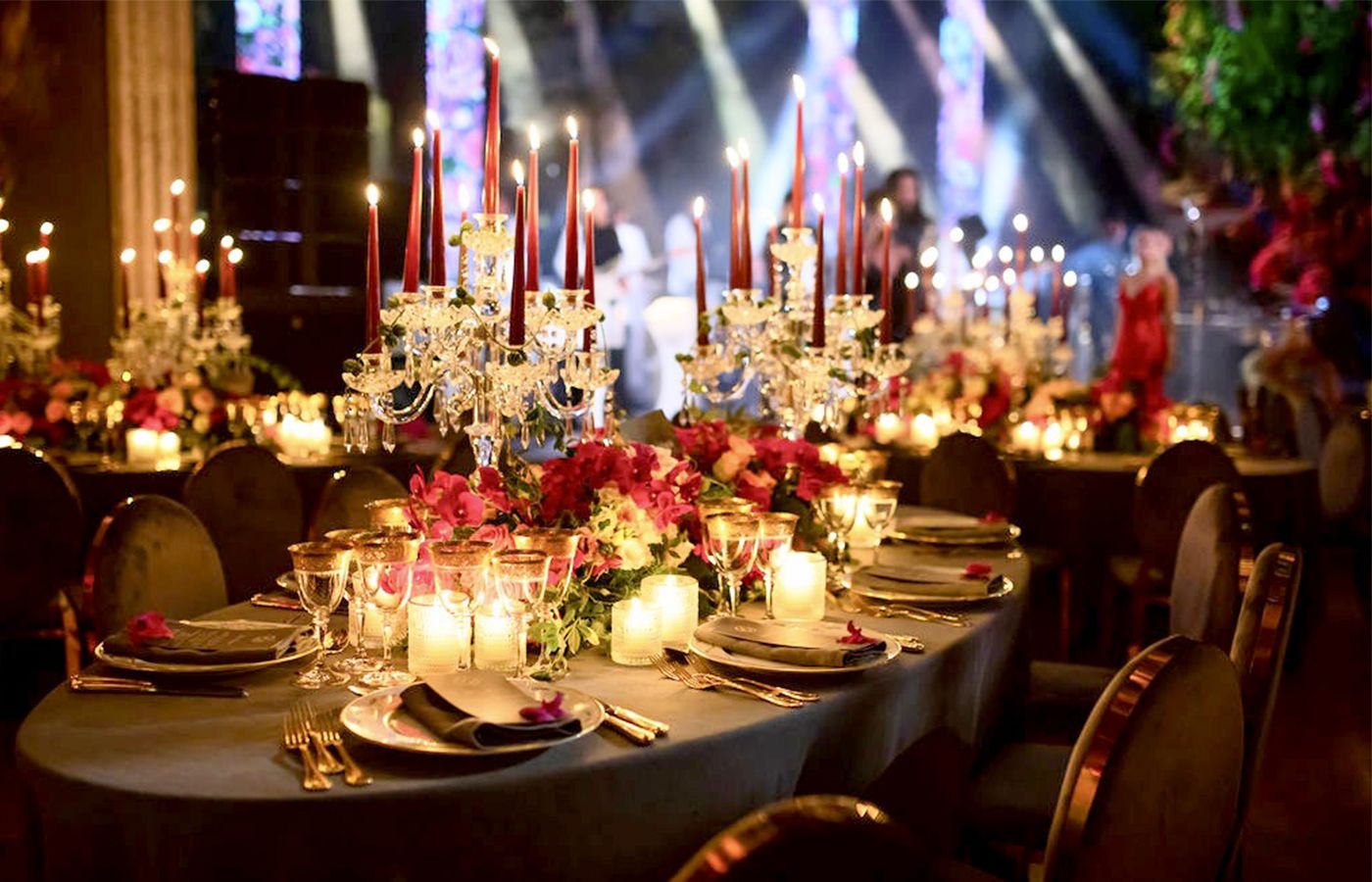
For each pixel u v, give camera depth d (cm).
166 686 219
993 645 280
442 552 210
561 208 1224
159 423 544
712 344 333
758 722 203
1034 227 1253
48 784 181
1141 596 482
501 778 177
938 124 1250
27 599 420
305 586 219
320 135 954
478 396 248
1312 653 601
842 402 346
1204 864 193
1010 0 1226
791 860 112
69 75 808
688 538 266
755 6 1235
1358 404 980
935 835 255
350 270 976
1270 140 991
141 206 818
